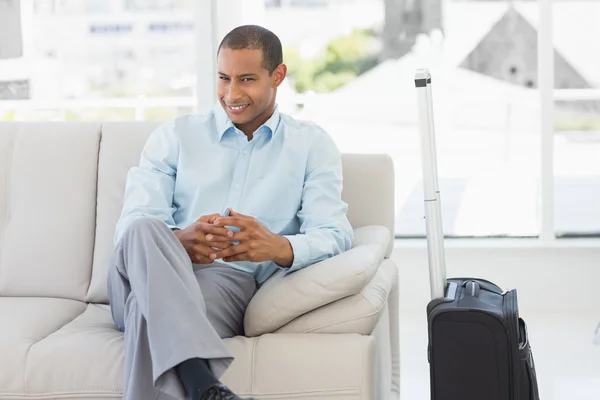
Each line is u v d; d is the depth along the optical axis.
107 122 3.26
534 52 5.18
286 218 2.95
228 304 2.69
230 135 2.98
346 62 5.30
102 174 3.17
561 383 3.59
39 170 3.18
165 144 2.97
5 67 5.12
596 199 5.14
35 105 5.14
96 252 3.10
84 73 5.14
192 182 2.95
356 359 2.38
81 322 2.78
